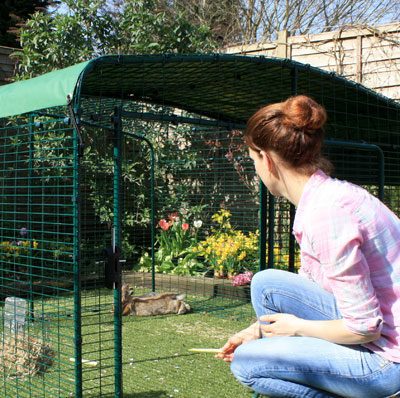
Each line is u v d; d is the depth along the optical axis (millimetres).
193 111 4625
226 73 3561
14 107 2426
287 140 1596
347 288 1466
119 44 6613
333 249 1475
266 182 1713
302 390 1651
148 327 4012
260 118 1658
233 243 5289
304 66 3674
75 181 2158
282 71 3658
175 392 2672
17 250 5430
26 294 4840
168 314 4445
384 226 1515
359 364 1544
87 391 2658
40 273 5613
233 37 12539
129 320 4242
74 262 2178
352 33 6008
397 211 5645
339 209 1496
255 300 1928
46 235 5992
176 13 11844
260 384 1708
